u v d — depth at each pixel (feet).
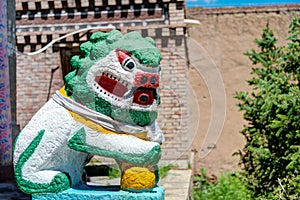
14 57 20.36
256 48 27.09
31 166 10.16
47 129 10.18
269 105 14.38
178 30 20.56
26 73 20.80
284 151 14.37
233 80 27.07
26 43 21.71
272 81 15.56
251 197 16.19
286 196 12.39
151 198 9.75
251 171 16.43
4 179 17.85
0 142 18.37
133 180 9.87
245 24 27.25
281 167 14.25
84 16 22.31
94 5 22.24
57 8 22.27
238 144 26.81
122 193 9.93
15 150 10.34
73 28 22.21
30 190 10.15
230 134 26.89
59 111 10.19
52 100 10.48
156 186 10.56
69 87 10.27
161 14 21.79
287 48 15.74
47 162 10.18
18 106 20.44
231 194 21.93
